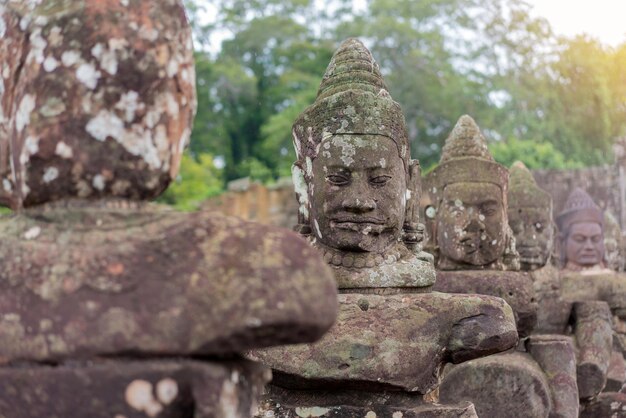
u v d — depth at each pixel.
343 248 4.29
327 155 4.30
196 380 2.04
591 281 9.31
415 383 4.00
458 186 6.50
